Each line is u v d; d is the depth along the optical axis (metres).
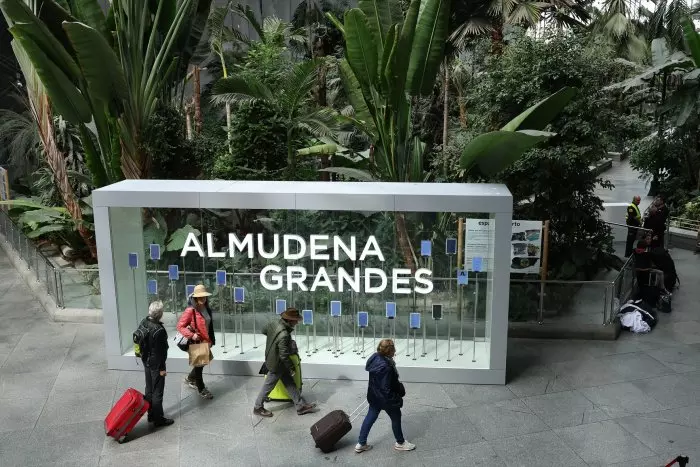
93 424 7.52
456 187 8.88
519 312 10.29
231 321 9.32
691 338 10.09
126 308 9.12
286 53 18.83
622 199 23.48
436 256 8.63
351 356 8.97
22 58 12.72
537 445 6.96
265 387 7.60
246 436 7.22
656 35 18.89
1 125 21.20
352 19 9.81
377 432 7.29
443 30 10.34
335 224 8.61
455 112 18.23
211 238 8.93
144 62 12.23
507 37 11.81
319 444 6.79
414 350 9.00
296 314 7.63
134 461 6.72
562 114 10.80
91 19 11.71
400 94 10.23
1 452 6.91
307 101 16.05
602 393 8.20
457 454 6.79
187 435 7.25
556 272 11.52
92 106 11.77
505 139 9.10
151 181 9.62
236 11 19.58
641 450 6.83
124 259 9.02
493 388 8.41
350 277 8.81
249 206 8.60
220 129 17.59
